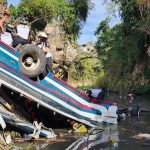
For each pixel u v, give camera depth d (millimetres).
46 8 40906
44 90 11789
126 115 16203
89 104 12836
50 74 11875
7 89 11641
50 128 12227
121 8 36500
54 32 41031
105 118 13359
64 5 45250
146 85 33469
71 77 45906
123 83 38562
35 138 10773
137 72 36406
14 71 11422
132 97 26672
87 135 11617
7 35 12016
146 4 32125
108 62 44594
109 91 40812
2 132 10531
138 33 35812
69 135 11609
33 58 11789
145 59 35906
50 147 9844
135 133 11945
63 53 41344
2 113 10797
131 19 36031
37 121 12281
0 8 22516
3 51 11289
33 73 11688
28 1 40188
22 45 11961
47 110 12531
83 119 12664
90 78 47719
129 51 37656
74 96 12422
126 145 10070
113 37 43500
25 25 12391
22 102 11992
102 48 54781
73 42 47094
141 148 9703
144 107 19703
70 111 12312
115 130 12445
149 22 32688
